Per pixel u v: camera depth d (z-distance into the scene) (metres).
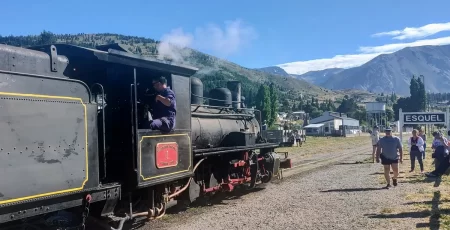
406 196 10.50
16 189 4.83
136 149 6.80
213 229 7.67
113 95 7.54
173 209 9.41
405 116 23.67
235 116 12.51
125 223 7.74
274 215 8.73
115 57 6.66
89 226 6.63
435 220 7.89
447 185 12.21
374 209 9.07
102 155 6.68
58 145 5.39
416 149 15.77
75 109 5.69
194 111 10.13
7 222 5.27
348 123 96.38
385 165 12.21
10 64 5.38
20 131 4.92
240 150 10.99
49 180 5.23
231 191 11.69
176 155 7.94
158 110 7.65
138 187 6.80
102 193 6.24
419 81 108.44
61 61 6.27
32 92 5.11
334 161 21.59
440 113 22.72
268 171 13.06
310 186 12.66
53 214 6.11
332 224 7.86
